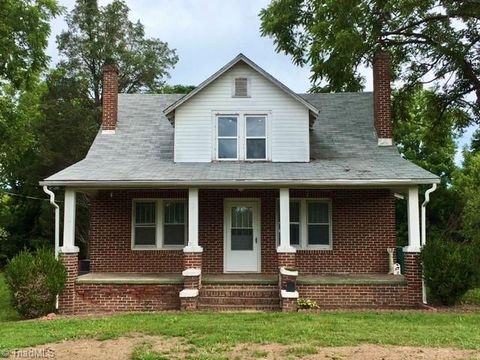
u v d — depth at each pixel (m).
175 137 16.41
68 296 13.67
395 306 13.84
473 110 23.06
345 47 18.98
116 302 14.08
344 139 17.56
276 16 23.45
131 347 8.52
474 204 27.80
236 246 16.58
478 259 14.56
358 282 13.98
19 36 21.77
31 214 39.16
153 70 38.41
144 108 19.64
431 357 7.73
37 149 34.16
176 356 7.90
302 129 16.33
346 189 16.52
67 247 13.98
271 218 16.59
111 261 16.64
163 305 14.06
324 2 21.47
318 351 8.12
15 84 22.17
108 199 16.88
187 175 14.59
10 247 37.59
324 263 16.39
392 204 16.50
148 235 16.88
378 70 17.62
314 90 24.20
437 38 19.39
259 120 16.52
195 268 14.02
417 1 18.19
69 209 14.34
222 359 7.70
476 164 32.41
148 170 15.20
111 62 35.84
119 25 37.97
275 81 16.33
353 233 16.47
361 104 19.47
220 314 11.97
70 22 37.41
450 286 13.28
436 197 33.38
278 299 13.70
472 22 19.86
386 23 20.23
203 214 16.66
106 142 17.59
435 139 24.91
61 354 8.09
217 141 16.42
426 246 13.83
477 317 11.41
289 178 14.13
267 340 8.91
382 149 16.88
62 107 34.31
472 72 20.86
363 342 8.76
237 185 14.29
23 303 12.76
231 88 16.56
